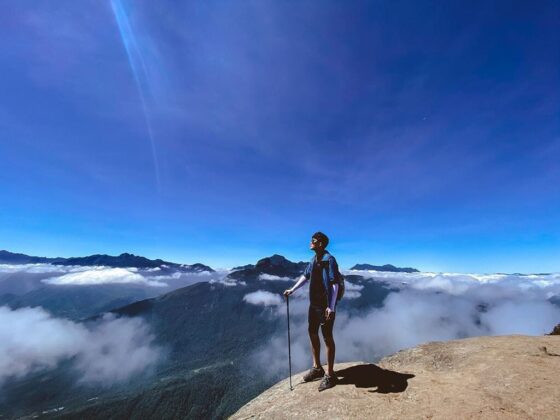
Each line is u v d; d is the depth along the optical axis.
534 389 2.87
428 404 2.84
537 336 4.67
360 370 3.81
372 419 2.73
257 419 3.22
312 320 3.75
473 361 3.76
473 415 2.57
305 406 3.14
